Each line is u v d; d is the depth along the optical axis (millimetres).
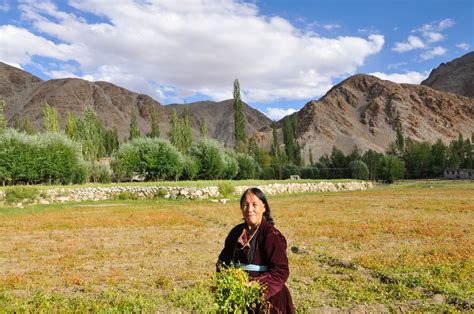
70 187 37031
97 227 20453
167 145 54344
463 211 26047
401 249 13828
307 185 55656
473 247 13938
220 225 20906
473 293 8797
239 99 98250
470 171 104438
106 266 11961
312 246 14617
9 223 21891
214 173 61312
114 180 57000
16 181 44188
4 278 10461
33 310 7832
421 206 29688
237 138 98250
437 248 13758
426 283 9586
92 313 7789
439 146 123938
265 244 4578
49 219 23609
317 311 7848
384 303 8398
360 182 64750
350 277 10422
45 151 43969
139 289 9492
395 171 93125
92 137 69375
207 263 12203
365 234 17078
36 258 13219
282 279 4445
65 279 10250
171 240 16391
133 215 25500
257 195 4750
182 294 8727
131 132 125062
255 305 4406
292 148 133625
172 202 36656
